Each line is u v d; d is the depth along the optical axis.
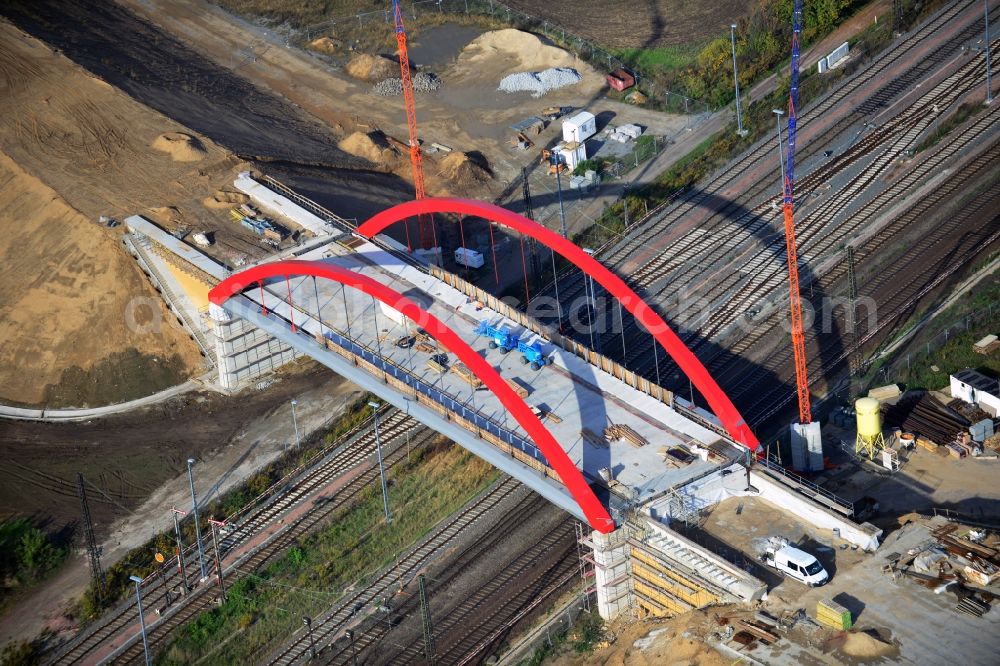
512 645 91.50
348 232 125.00
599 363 104.75
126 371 121.62
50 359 122.88
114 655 94.56
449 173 143.62
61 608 99.06
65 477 111.25
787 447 102.88
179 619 97.00
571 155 142.75
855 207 130.50
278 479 108.75
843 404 106.50
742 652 79.62
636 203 135.25
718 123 146.75
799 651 78.88
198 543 99.81
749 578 83.06
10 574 102.00
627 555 90.25
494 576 97.50
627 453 95.06
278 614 96.56
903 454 100.56
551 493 92.50
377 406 101.25
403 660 91.31
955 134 137.50
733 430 93.94
